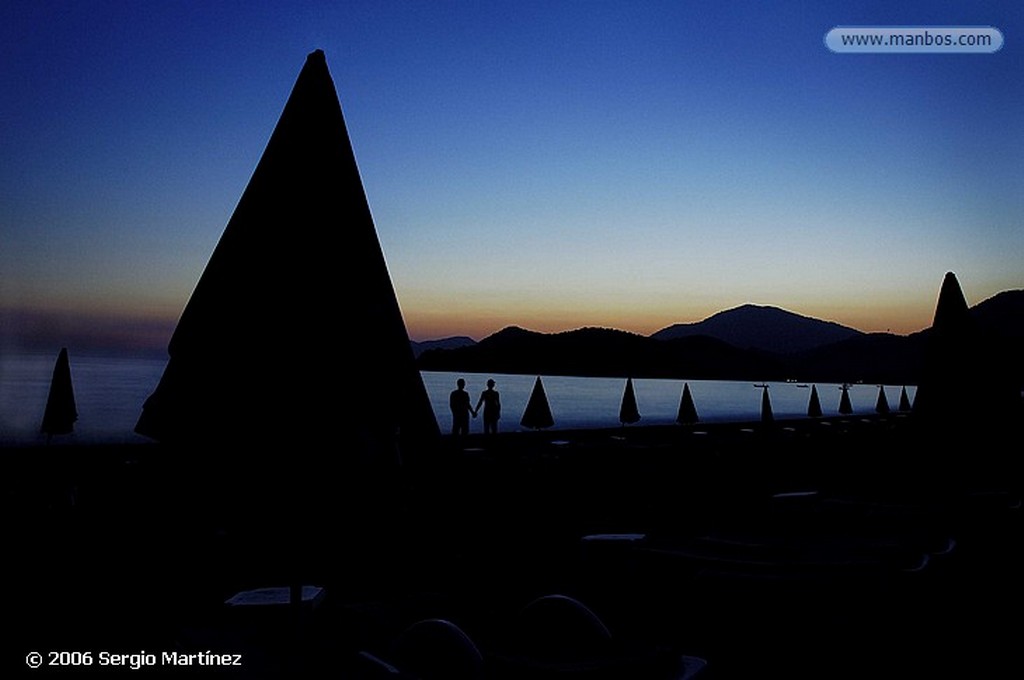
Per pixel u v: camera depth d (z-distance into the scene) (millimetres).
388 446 2371
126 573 6219
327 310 2393
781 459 16984
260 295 2379
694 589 4488
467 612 4023
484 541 8289
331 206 2498
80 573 6230
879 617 4332
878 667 4215
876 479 13852
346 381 2363
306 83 2600
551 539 8469
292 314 2365
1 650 4242
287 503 2262
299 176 2486
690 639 4406
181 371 2355
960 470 7223
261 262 2408
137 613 5062
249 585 5938
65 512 8289
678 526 9195
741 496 11992
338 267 2451
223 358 2334
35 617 4938
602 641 3098
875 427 25891
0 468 10750
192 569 6371
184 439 2279
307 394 2309
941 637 4770
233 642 3023
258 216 2463
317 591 3803
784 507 7371
